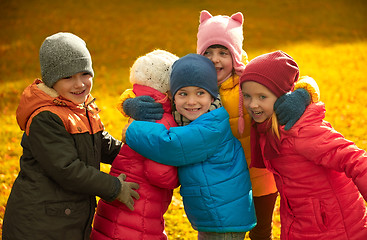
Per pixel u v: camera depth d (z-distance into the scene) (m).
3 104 9.82
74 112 3.25
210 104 3.29
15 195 3.18
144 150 3.17
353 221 3.16
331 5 20.42
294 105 3.04
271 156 3.21
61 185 3.11
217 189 3.17
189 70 3.14
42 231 3.08
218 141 3.21
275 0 21.22
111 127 8.21
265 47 14.74
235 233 3.25
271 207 3.81
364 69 12.49
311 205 3.14
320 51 14.36
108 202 3.37
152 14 19.08
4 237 3.22
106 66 12.98
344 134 7.69
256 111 3.21
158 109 3.29
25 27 17.31
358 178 2.92
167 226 4.86
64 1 21.23
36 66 12.95
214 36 3.46
